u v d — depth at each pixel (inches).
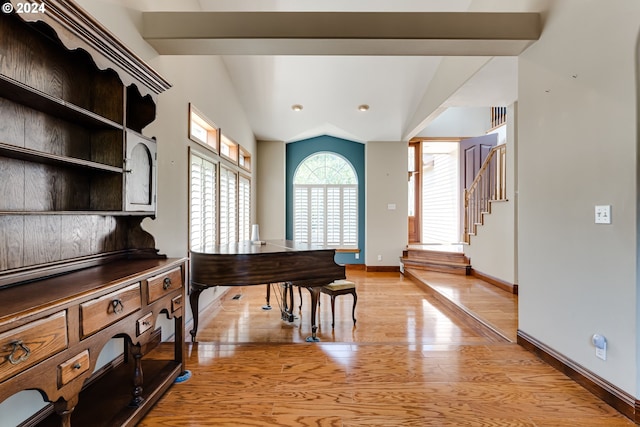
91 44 59.4
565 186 82.8
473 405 70.9
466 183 271.9
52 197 62.5
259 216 262.7
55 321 43.8
